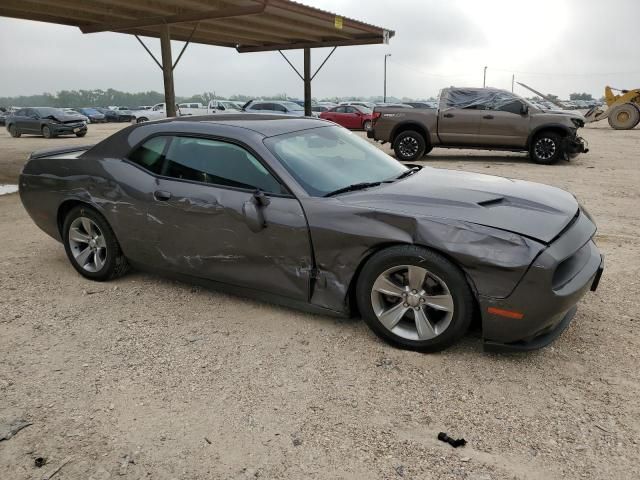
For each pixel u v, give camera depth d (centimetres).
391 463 247
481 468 242
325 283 355
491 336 317
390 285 338
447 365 328
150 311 412
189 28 1412
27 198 489
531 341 321
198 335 372
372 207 339
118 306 422
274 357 342
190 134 409
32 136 2641
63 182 460
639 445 254
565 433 265
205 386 311
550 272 294
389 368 326
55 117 2472
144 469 246
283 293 375
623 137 2192
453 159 1455
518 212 331
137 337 371
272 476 240
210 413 286
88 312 412
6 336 376
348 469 244
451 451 254
